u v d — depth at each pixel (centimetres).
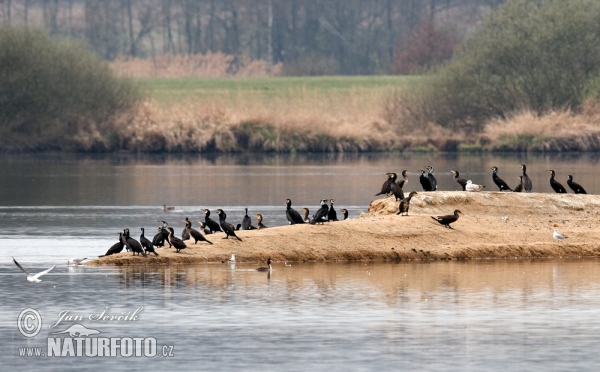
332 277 2964
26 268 3123
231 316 2492
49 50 8656
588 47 8969
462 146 8781
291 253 3219
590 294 2745
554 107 9019
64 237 3922
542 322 2445
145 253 3138
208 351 2211
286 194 5541
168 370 2095
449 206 3625
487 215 3628
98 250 3566
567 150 8600
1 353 2228
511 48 9056
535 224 3588
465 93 9031
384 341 2281
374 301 2655
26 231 4103
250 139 8538
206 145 8494
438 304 2623
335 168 7262
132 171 7075
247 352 2203
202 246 3225
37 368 2130
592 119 8769
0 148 8500
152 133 8519
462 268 3125
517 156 8331
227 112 8650
